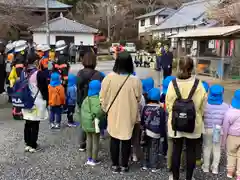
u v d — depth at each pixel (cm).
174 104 335
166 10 4850
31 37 3062
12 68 630
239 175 378
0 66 772
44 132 565
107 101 388
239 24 1697
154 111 394
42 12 3256
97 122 403
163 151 448
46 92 453
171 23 3894
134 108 384
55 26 3114
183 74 342
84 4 5106
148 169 409
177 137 346
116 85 378
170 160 382
